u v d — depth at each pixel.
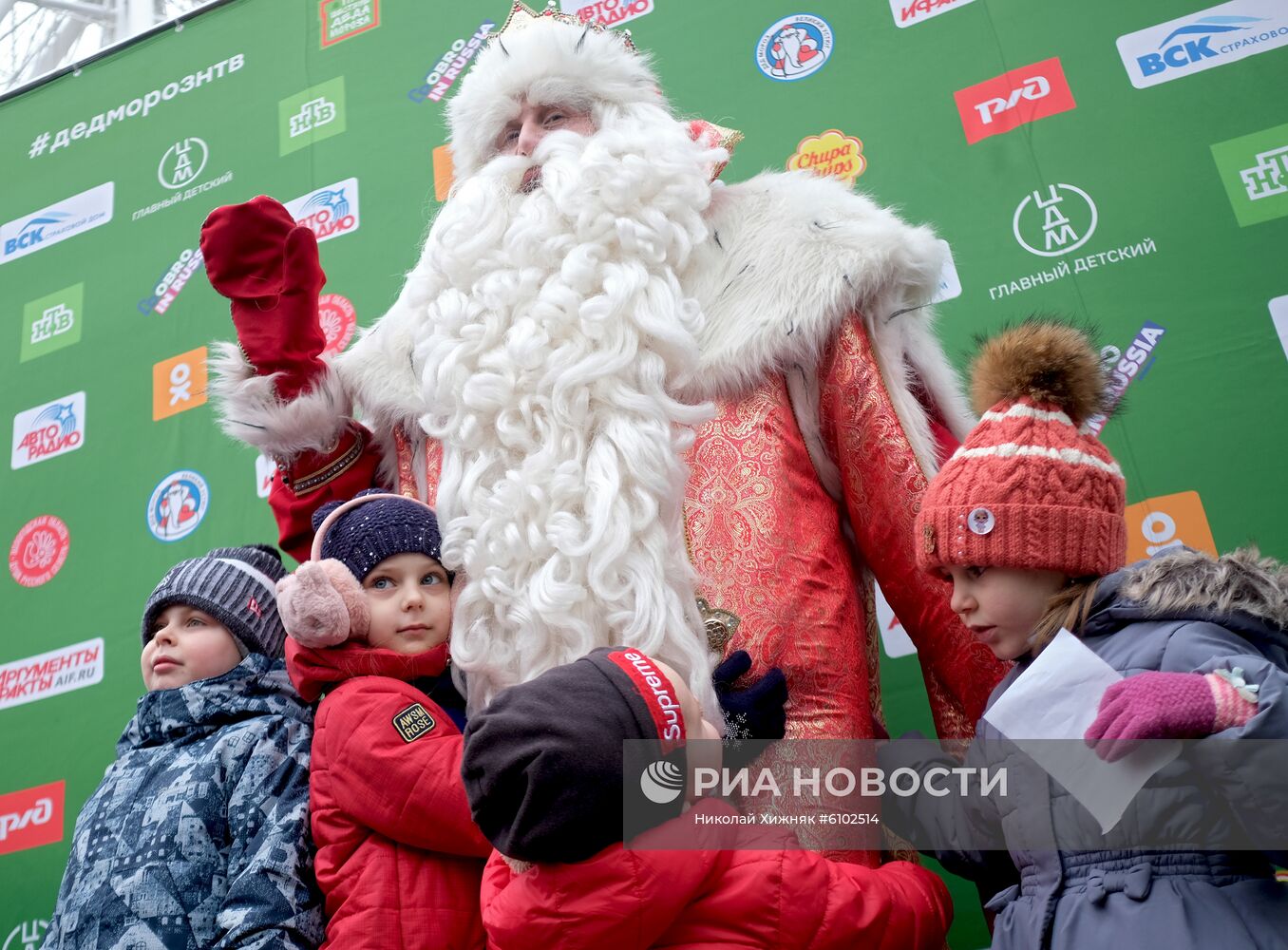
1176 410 2.17
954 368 2.24
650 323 1.85
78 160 3.28
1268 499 2.08
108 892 1.72
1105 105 2.38
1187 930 1.28
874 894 1.50
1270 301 2.17
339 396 2.07
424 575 1.78
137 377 2.97
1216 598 1.40
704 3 2.74
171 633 1.98
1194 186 2.28
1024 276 2.33
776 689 1.66
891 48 2.56
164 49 3.30
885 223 1.97
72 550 2.87
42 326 3.13
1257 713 1.26
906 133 2.49
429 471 1.99
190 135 3.16
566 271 1.89
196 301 2.98
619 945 1.36
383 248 2.82
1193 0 2.38
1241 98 2.30
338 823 1.65
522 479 1.75
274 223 2.09
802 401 1.91
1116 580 1.48
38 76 3.71
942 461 1.87
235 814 1.75
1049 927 1.38
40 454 3.00
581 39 2.16
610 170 1.96
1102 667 1.40
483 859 1.66
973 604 1.54
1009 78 2.46
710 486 1.83
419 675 1.74
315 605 1.67
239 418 2.01
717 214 2.08
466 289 1.98
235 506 2.75
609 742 1.34
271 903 1.64
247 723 1.85
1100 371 1.61
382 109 2.96
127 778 1.85
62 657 2.78
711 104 2.64
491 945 1.45
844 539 1.94
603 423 1.80
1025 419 1.56
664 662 1.64
